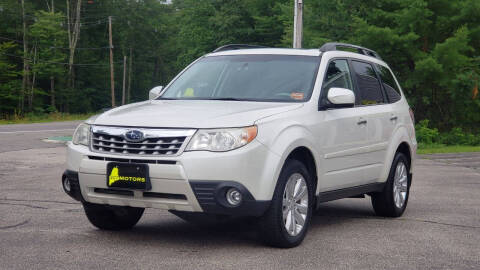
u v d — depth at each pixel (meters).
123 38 84.75
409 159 8.62
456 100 32.00
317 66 6.87
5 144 20.03
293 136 5.90
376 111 7.70
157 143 5.49
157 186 5.44
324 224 7.44
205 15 63.56
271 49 7.32
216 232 6.64
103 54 83.25
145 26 86.19
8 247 5.69
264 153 5.59
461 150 24.91
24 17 68.38
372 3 32.31
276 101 6.45
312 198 6.25
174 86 7.18
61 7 76.25
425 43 31.45
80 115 64.31
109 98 81.38
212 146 5.43
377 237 6.61
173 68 94.12
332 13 34.16
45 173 12.23
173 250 5.70
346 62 7.49
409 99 32.16
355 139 7.11
